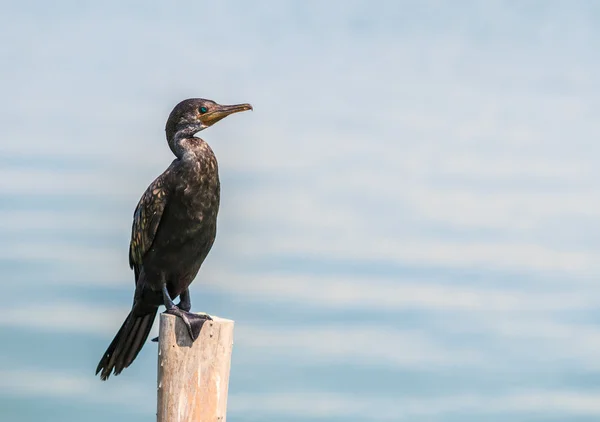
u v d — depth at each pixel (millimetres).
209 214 11789
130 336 12320
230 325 9719
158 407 9805
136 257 12266
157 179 11852
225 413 9805
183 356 9633
